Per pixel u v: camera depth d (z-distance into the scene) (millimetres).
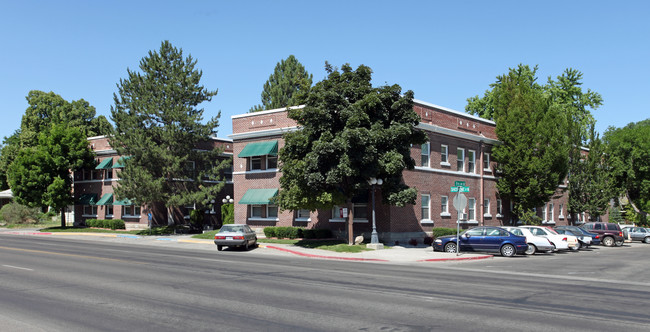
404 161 27734
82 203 49812
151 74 41000
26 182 47188
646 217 58688
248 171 36062
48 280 14617
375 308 10469
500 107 40781
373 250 26641
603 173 46688
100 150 49031
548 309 10531
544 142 37906
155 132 40594
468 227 37250
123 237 38344
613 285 14914
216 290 12844
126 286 13500
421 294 12336
